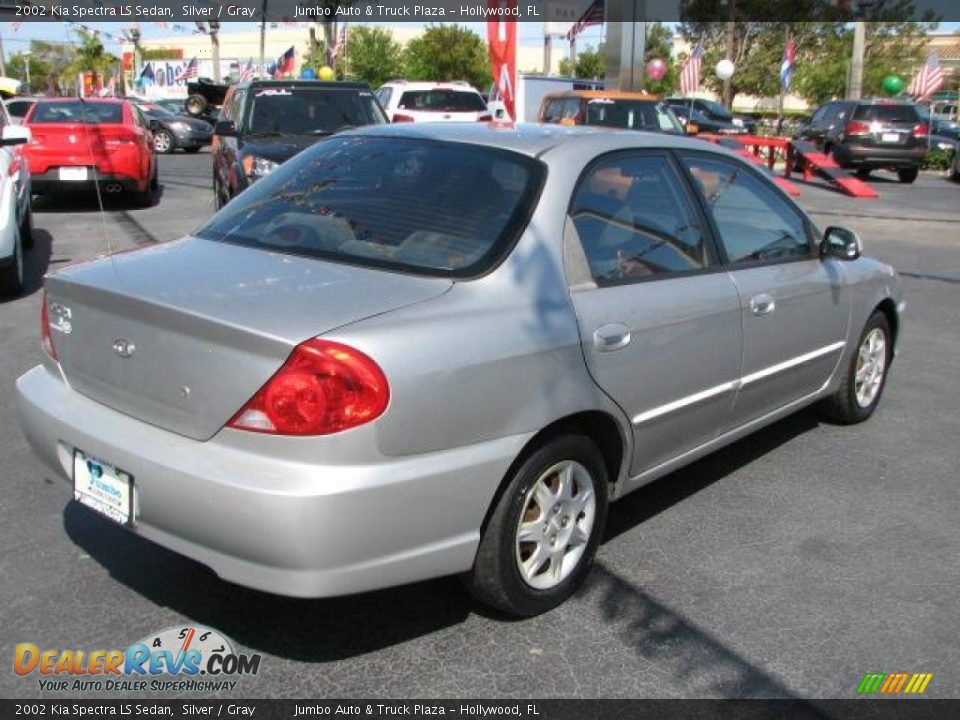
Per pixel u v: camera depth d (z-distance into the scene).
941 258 11.52
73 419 3.11
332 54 30.00
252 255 3.33
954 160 23.45
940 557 3.90
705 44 42.75
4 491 4.23
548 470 3.22
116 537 3.83
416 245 3.24
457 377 2.85
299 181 3.81
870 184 21.56
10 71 54.19
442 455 2.85
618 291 3.49
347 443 2.65
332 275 3.09
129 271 3.20
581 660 3.12
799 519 4.23
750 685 3.02
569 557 3.43
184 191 16.66
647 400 3.60
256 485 2.63
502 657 3.12
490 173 3.49
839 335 4.98
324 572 2.69
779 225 4.62
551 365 3.14
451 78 46.56
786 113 51.62
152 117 27.03
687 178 4.07
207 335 2.77
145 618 3.28
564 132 3.86
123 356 3.01
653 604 3.47
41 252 10.30
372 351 2.70
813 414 5.62
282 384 2.65
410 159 3.68
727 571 3.74
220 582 3.52
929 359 7.02
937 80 27.30
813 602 3.52
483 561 3.13
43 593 3.41
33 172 12.84
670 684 3.01
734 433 4.32
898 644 3.26
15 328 6.99
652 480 3.88
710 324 3.87
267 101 11.08
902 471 4.82
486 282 3.09
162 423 2.92
